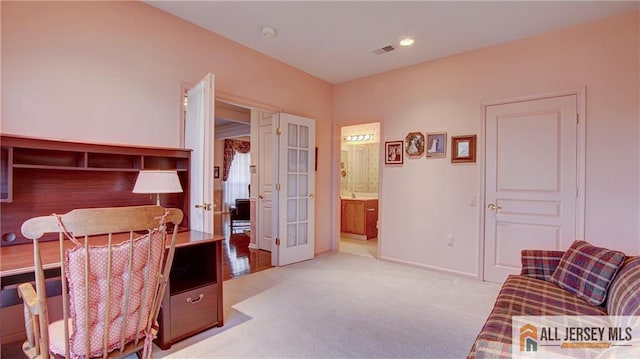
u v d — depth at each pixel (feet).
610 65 9.41
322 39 11.23
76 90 7.75
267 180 16.15
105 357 4.40
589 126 9.73
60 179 7.59
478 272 11.72
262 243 16.43
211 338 7.31
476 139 11.84
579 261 6.79
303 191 14.55
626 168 9.17
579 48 9.89
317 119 15.47
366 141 21.72
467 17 9.56
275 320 8.26
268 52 12.39
